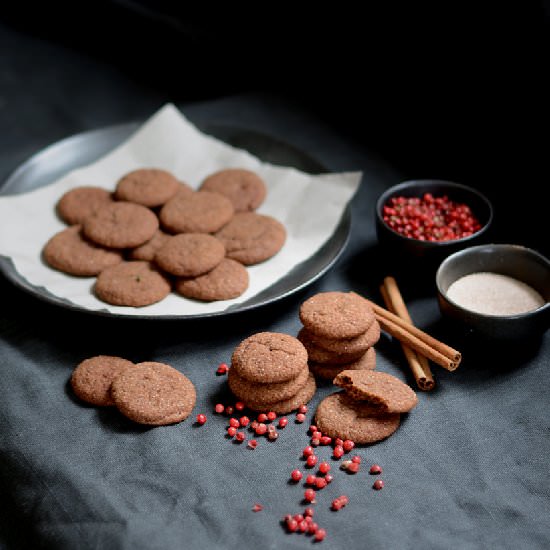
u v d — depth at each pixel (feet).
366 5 3.16
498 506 2.06
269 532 2.01
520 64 2.85
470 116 3.08
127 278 2.51
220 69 3.71
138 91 3.84
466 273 2.47
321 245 2.63
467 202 2.66
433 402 2.27
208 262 2.51
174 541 2.00
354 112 3.27
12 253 2.61
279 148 2.98
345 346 2.27
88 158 2.97
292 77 3.53
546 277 2.39
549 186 2.87
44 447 2.19
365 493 2.08
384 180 2.96
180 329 2.44
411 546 1.99
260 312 2.48
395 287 2.52
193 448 2.18
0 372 2.35
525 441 2.18
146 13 3.76
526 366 2.34
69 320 2.49
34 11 4.10
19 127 3.69
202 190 2.84
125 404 2.22
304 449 2.16
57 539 2.06
